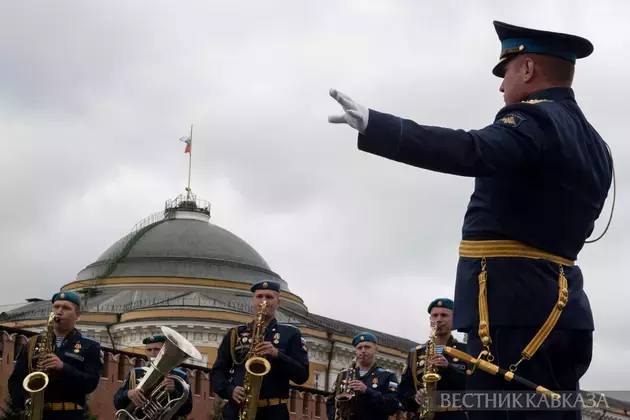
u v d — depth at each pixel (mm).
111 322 60719
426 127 6250
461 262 7113
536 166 6715
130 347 57875
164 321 58875
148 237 71875
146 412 14477
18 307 64812
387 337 64688
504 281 6852
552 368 7016
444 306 15102
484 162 6336
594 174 6949
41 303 63219
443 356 14242
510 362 6863
